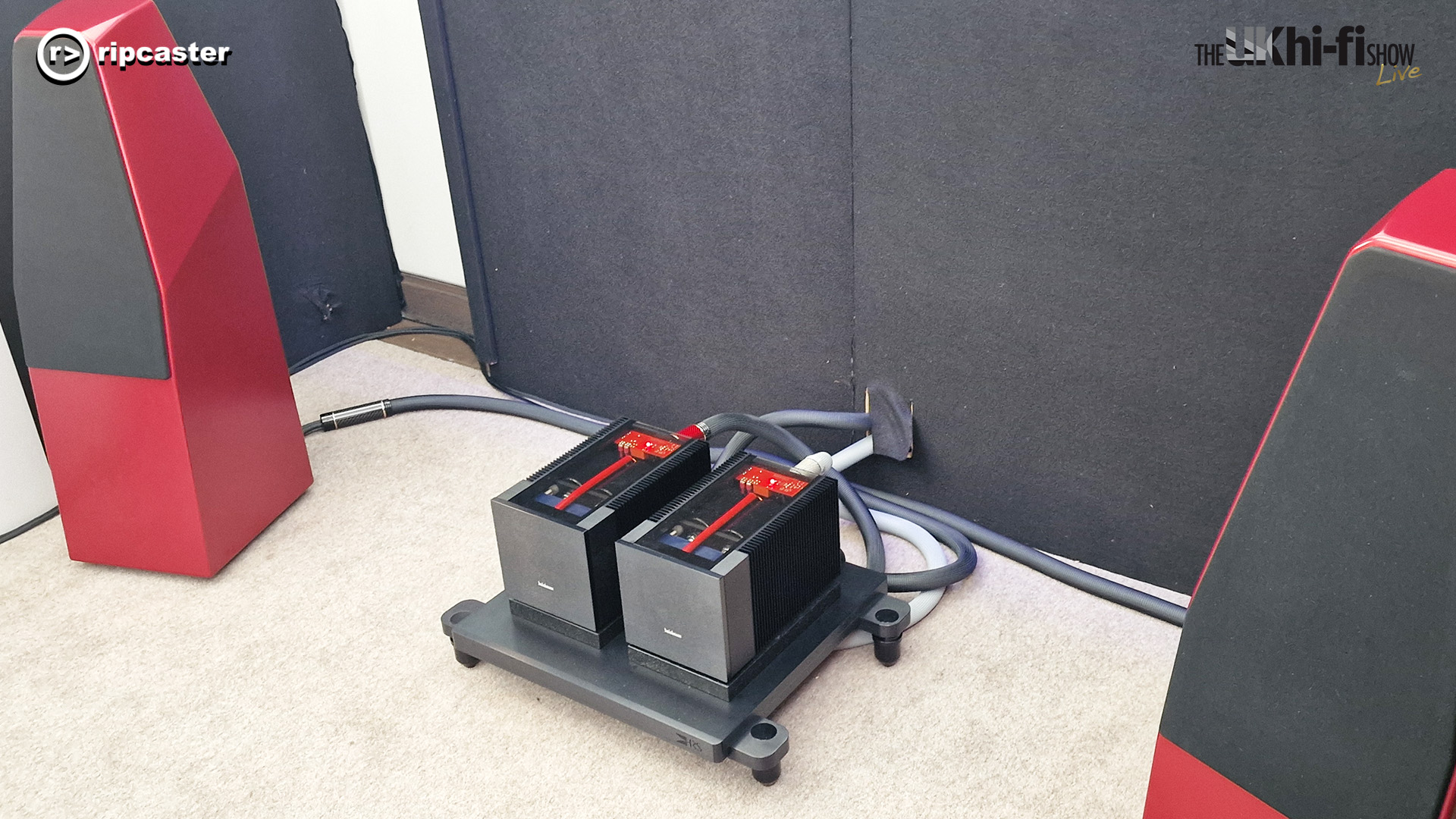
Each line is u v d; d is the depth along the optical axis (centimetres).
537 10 162
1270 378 122
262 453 165
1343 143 108
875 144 139
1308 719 76
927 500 161
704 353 175
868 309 151
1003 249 135
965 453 153
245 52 200
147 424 148
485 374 212
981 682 130
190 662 142
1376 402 65
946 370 148
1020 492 150
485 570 157
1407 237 63
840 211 147
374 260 233
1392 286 63
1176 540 139
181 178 142
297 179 214
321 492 179
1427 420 64
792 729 125
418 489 178
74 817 119
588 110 166
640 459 137
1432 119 103
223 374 154
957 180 134
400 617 148
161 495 152
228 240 152
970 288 140
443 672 138
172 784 123
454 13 172
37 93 129
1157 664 130
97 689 138
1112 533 144
